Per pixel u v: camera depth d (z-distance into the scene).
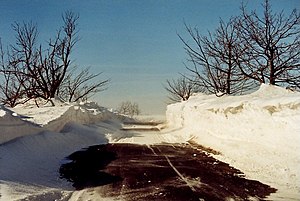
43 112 18.78
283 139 10.77
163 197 7.26
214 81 23.06
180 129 24.28
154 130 27.22
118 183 8.57
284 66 19.58
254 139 12.33
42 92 30.44
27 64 30.05
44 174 9.17
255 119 12.71
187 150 14.87
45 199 6.98
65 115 18.67
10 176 7.88
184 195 7.41
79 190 7.95
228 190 7.83
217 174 9.55
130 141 18.97
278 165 9.70
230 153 12.48
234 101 14.95
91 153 13.84
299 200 7.09
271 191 7.75
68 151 13.92
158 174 9.62
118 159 12.34
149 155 13.37
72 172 9.88
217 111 16.36
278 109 11.31
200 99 23.66
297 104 10.50
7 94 31.30
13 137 10.96
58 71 30.66
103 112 30.47
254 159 10.84
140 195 7.45
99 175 9.50
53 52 30.50
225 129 15.16
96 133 20.16
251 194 7.51
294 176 8.77
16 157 9.52
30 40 30.27
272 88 15.80
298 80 19.66
